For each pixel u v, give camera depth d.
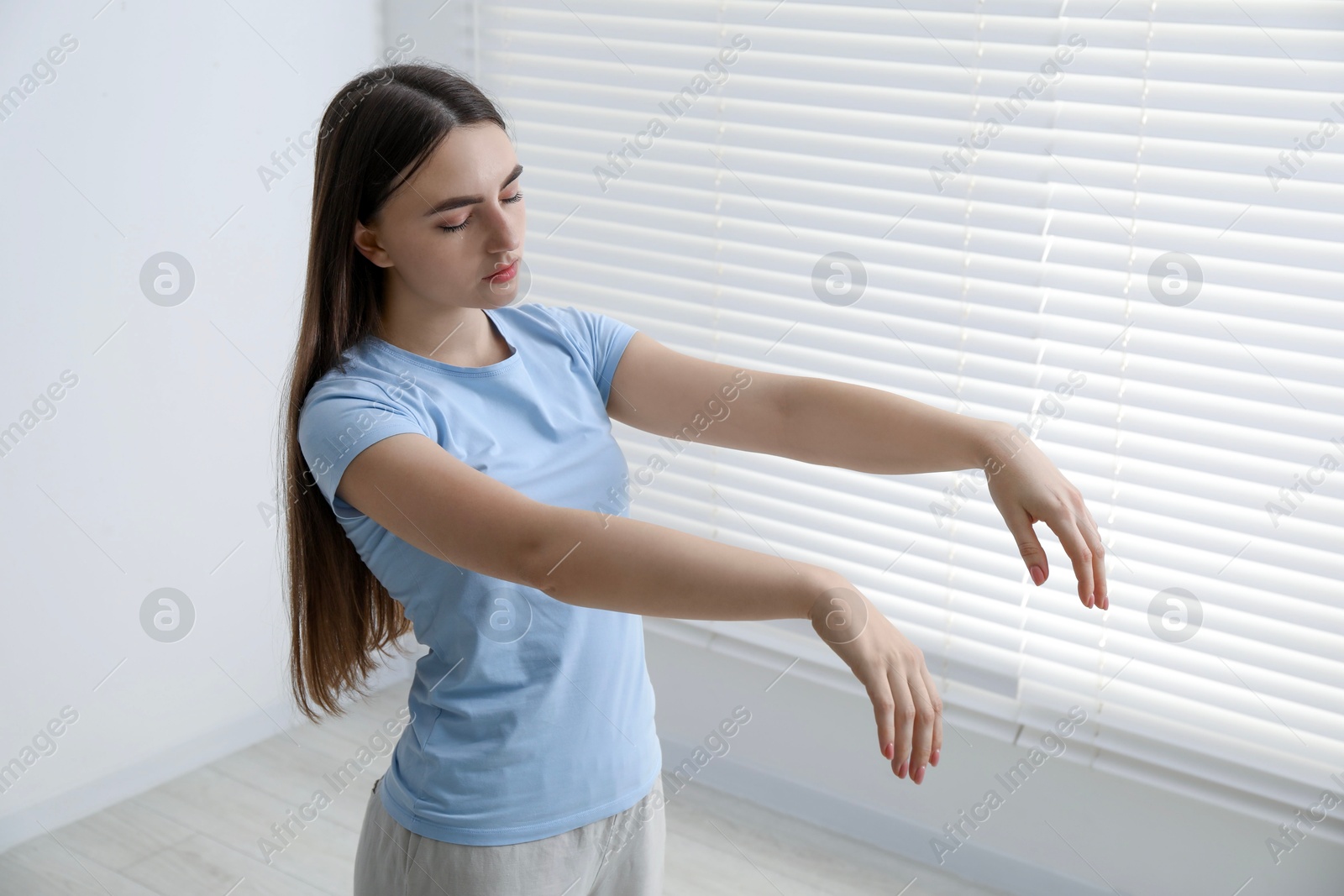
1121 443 1.75
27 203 1.89
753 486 2.16
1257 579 1.69
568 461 1.05
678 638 2.27
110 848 2.06
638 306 2.21
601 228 2.21
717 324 2.12
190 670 2.27
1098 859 1.90
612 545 0.79
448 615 0.97
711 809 2.22
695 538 0.80
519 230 0.96
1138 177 1.65
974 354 1.86
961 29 1.74
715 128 2.03
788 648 2.14
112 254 2.02
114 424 2.07
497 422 1.02
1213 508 1.71
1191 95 1.58
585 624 1.00
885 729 0.74
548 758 0.99
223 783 2.27
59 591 2.04
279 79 2.22
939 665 2.02
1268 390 1.62
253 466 2.32
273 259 2.28
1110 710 1.87
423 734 1.01
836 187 1.93
